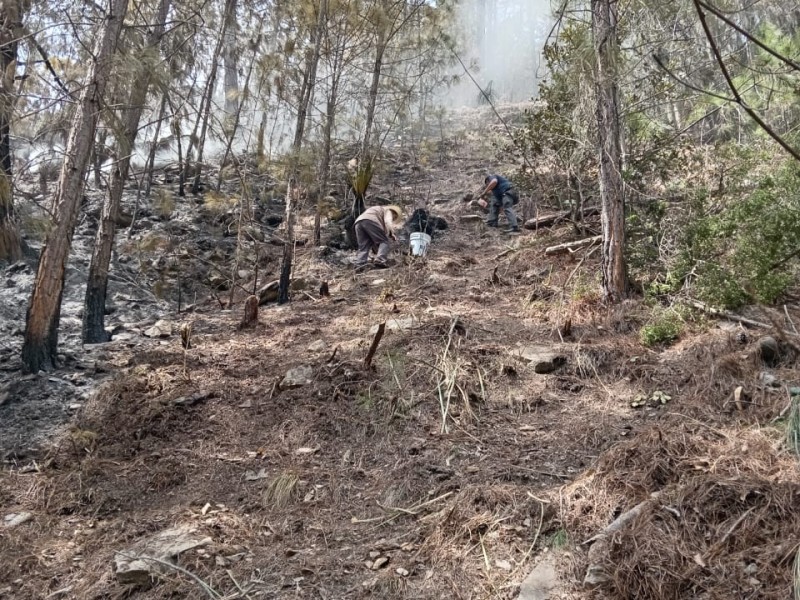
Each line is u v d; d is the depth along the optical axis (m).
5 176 4.45
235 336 5.80
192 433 4.19
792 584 2.35
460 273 7.43
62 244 4.82
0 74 4.91
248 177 9.48
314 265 8.14
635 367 4.44
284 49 8.00
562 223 8.52
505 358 4.72
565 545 2.88
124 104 4.89
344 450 3.93
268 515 3.42
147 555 3.06
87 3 4.81
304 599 2.80
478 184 11.57
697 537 2.72
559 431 3.88
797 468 2.96
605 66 4.59
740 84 5.39
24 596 2.94
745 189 5.84
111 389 4.59
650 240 5.88
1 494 3.64
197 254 7.99
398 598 2.77
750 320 4.58
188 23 6.31
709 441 3.35
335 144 9.80
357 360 4.81
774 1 6.77
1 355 5.11
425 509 3.31
